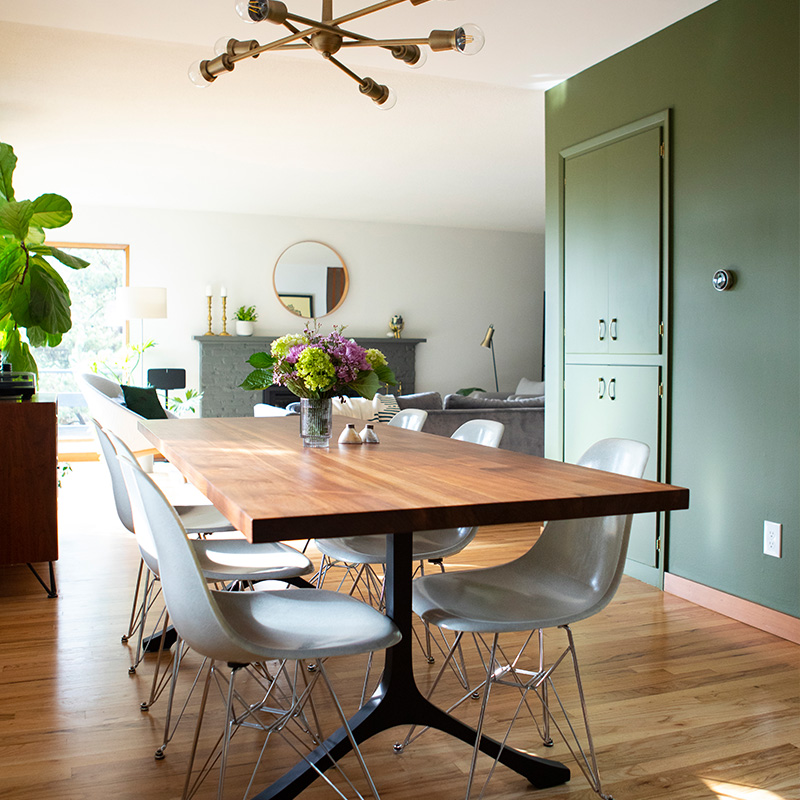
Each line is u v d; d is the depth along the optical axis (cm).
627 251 377
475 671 262
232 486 168
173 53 406
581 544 206
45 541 346
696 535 342
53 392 845
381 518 144
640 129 365
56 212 484
